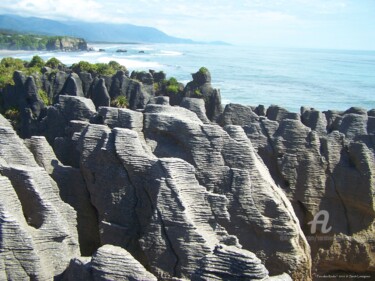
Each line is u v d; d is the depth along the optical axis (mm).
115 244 22969
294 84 183500
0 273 18469
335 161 31500
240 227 24531
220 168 25297
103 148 23922
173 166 22734
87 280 17891
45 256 19938
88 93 57594
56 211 20594
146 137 26531
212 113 57375
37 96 51500
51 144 34719
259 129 32312
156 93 70938
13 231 18719
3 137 23094
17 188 20875
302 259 24688
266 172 27391
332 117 40844
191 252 21375
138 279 17391
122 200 23438
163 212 21969
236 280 16734
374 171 30812
